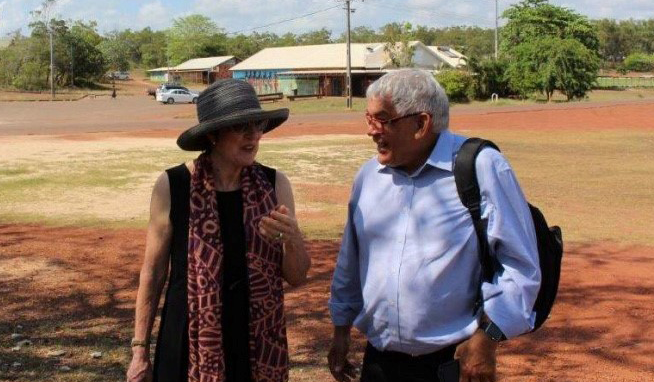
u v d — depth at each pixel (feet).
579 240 36.40
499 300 9.41
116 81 365.61
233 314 10.07
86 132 102.27
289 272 10.45
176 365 10.09
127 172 61.16
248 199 10.19
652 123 122.42
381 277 10.18
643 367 19.49
